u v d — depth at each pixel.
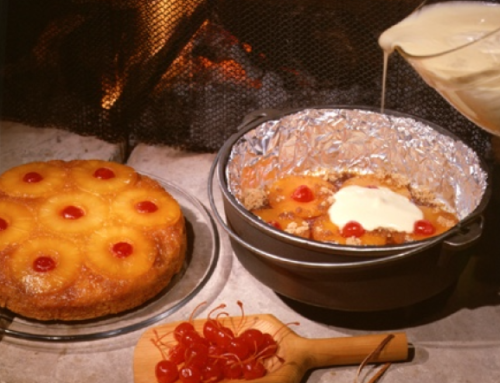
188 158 2.04
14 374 1.43
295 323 1.48
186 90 1.98
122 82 1.98
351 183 1.72
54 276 1.46
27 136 2.05
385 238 1.56
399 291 1.37
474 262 1.68
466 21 1.31
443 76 1.17
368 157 1.78
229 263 1.69
